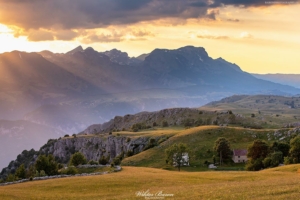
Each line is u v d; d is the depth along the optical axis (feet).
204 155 541.75
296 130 562.66
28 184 248.52
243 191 164.96
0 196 201.87
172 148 489.26
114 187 223.92
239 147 553.64
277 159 417.90
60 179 265.95
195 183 232.94
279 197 139.95
